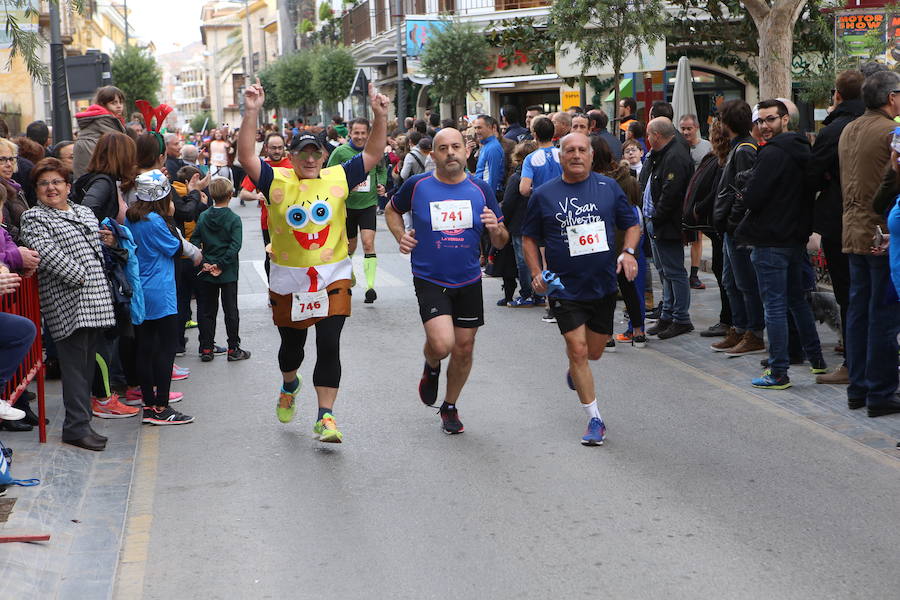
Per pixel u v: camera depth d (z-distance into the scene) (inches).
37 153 352.5
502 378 323.9
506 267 456.4
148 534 196.9
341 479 228.1
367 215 475.5
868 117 260.2
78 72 570.6
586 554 181.9
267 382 327.0
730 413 276.1
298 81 1902.1
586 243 249.1
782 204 291.1
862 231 259.6
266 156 449.7
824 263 397.7
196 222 391.5
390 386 316.5
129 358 296.7
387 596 166.9
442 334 247.3
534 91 1155.3
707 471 227.3
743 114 324.5
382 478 227.9
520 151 439.8
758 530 191.3
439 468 234.2
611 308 257.1
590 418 251.3
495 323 422.6
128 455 248.7
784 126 300.5
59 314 248.4
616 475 225.9
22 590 167.3
